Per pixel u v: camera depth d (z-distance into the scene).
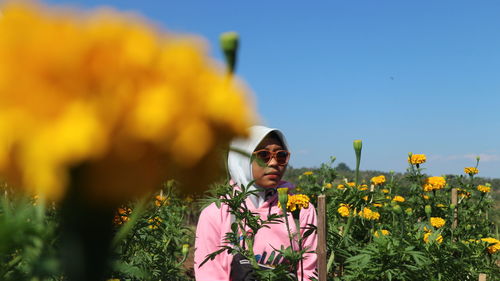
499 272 2.96
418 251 2.57
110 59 0.34
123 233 0.50
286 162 2.48
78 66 0.33
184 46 0.37
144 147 0.33
